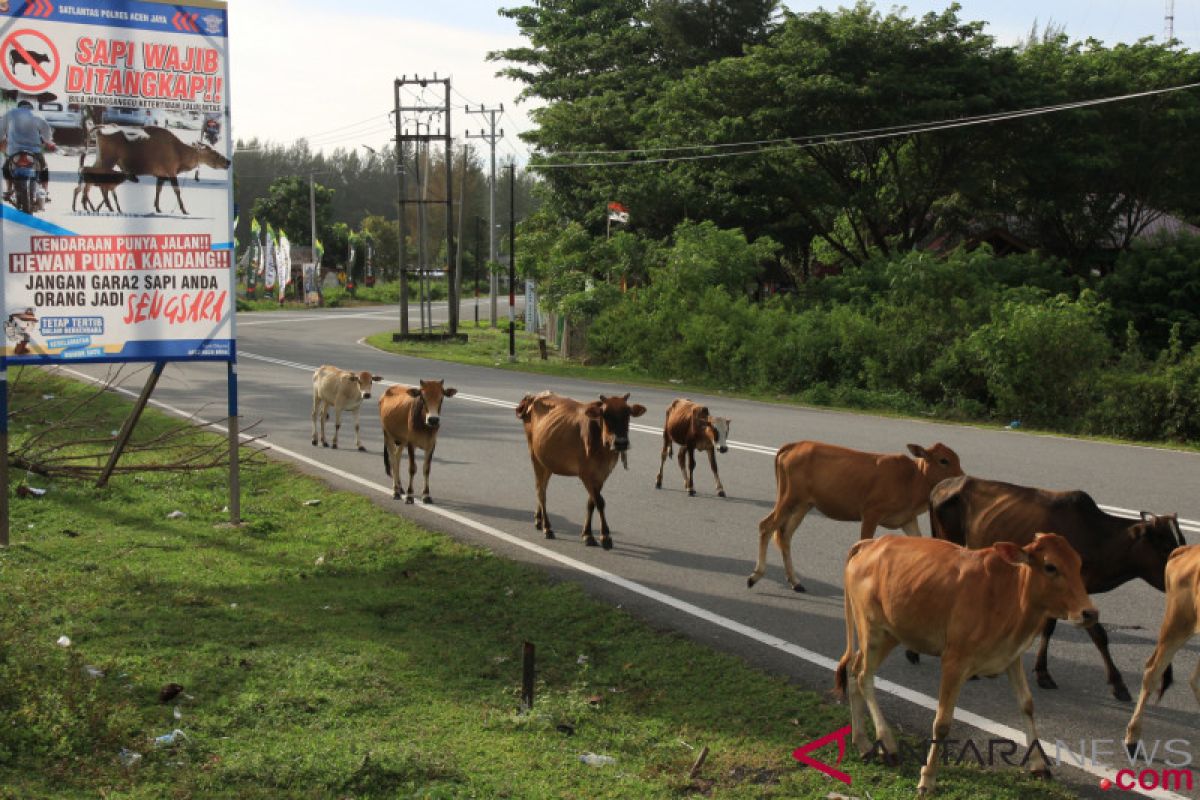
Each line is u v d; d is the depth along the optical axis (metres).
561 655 7.71
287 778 5.53
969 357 24.17
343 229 93.81
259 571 9.66
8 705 6.13
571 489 13.82
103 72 10.51
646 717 6.65
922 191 36.22
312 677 6.99
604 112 42.06
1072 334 22.92
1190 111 34.56
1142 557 7.14
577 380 28.25
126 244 10.77
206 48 10.93
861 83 34.56
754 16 44.00
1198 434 20.12
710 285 31.52
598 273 39.38
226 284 11.27
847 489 8.91
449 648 7.75
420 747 6.00
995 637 5.49
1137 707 6.36
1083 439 18.92
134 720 6.12
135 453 15.01
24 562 9.53
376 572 9.82
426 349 38.72
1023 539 7.51
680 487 14.05
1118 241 39.41
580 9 49.59
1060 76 36.06
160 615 8.19
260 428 18.31
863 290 31.06
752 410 22.36
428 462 12.82
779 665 7.61
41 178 10.34
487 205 118.00
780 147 34.62
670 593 9.30
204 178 11.06
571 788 5.58
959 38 35.84
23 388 20.62
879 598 5.95
